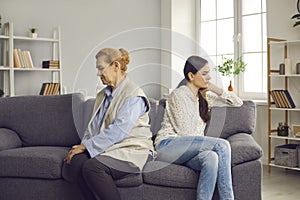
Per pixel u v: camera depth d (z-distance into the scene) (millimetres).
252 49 5598
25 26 5559
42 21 5668
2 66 5152
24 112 3607
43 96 3682
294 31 4848
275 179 4422
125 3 6219
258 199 2809
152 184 2768
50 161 2906
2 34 5367
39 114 3588
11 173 2992
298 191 3938
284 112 4949
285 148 4582
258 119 5207
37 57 5637
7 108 3633
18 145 3504
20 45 5504
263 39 5480
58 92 5469
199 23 6281
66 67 5840
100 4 6066
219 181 2635
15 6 5488
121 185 2740
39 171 2924
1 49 5355
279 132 4746
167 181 2723
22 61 5273
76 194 2883
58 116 3559
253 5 5582
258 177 2805
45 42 5699
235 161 2740
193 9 6324
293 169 4820
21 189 3008
